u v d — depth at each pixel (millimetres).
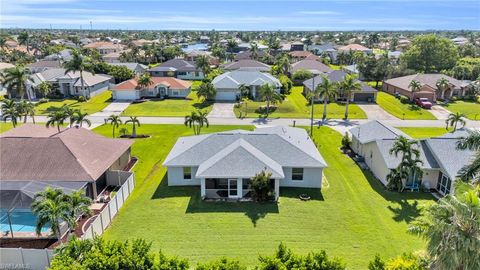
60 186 28219
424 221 16750
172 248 23062
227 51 164750
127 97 75250
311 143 38125
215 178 30641
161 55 137000
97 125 54906
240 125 54875
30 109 51875
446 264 15047
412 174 31625
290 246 23359
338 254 22562
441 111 65188
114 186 33688
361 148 40906
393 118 60125
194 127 49844
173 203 29500
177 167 32750
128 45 176375
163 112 63781
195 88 88375
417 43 106062
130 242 23359
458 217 15219
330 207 28953
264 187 29094
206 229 25391
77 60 74375
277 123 56375
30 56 134000
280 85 78500
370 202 30016
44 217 21375
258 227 25688
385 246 23500
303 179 32938
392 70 91188
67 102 72250
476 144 24156
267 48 166750
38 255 21156
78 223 26719
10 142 32062
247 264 21375
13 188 27312
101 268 17031
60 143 31984
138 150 43156
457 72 93188
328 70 100312
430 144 33750
